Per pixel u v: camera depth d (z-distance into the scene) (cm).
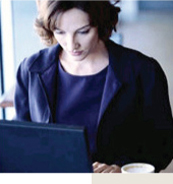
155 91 136
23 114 147
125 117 137
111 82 133
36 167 83
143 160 139
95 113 137
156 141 140
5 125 81
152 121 139
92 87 136
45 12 111
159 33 530
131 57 136
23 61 146
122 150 140
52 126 79
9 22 371
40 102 140
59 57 141
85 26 111
